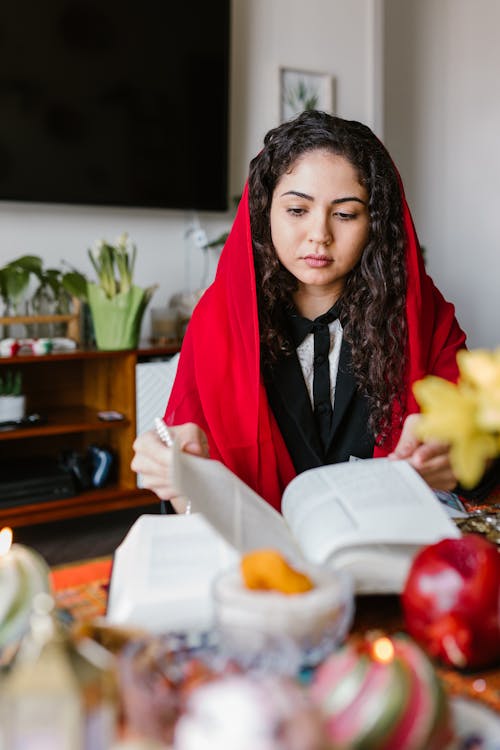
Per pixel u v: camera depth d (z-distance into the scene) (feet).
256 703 1.24
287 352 3.98
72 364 10.36
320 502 2.49
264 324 3.96
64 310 9.77
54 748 1.31
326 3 12.13
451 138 14.46
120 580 2.24
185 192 10.84
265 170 3.81
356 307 3.93
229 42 10.91
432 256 14.56
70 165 9.98
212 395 3.94
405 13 13.80
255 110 11.61
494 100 13.84
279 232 3.75
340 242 3.70
